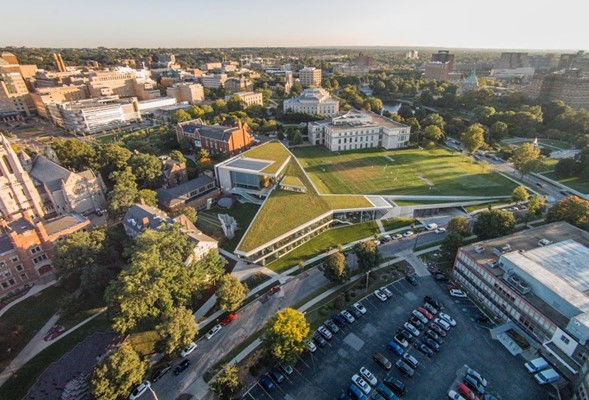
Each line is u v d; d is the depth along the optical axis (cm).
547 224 10688
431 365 7012
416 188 13900
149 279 7544
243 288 8400
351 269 9881
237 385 6488
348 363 7138
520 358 7088
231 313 8406
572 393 6284
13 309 8850
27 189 11519
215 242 9875
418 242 11125
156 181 14838
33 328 8306
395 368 7000
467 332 7756
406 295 8912
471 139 17275
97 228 10488
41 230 9750
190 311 7519
